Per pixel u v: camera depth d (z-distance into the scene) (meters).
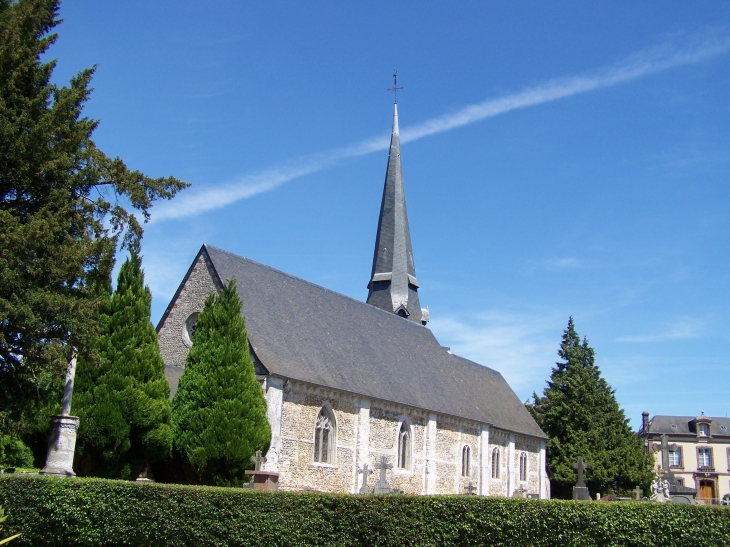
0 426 23.75
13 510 19.70
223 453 28.91
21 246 21.03
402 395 42.56
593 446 61.06
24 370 23.55
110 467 27.52
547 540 18.77
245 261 40.34
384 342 47.44
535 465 59.16
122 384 27.64
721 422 92.25
